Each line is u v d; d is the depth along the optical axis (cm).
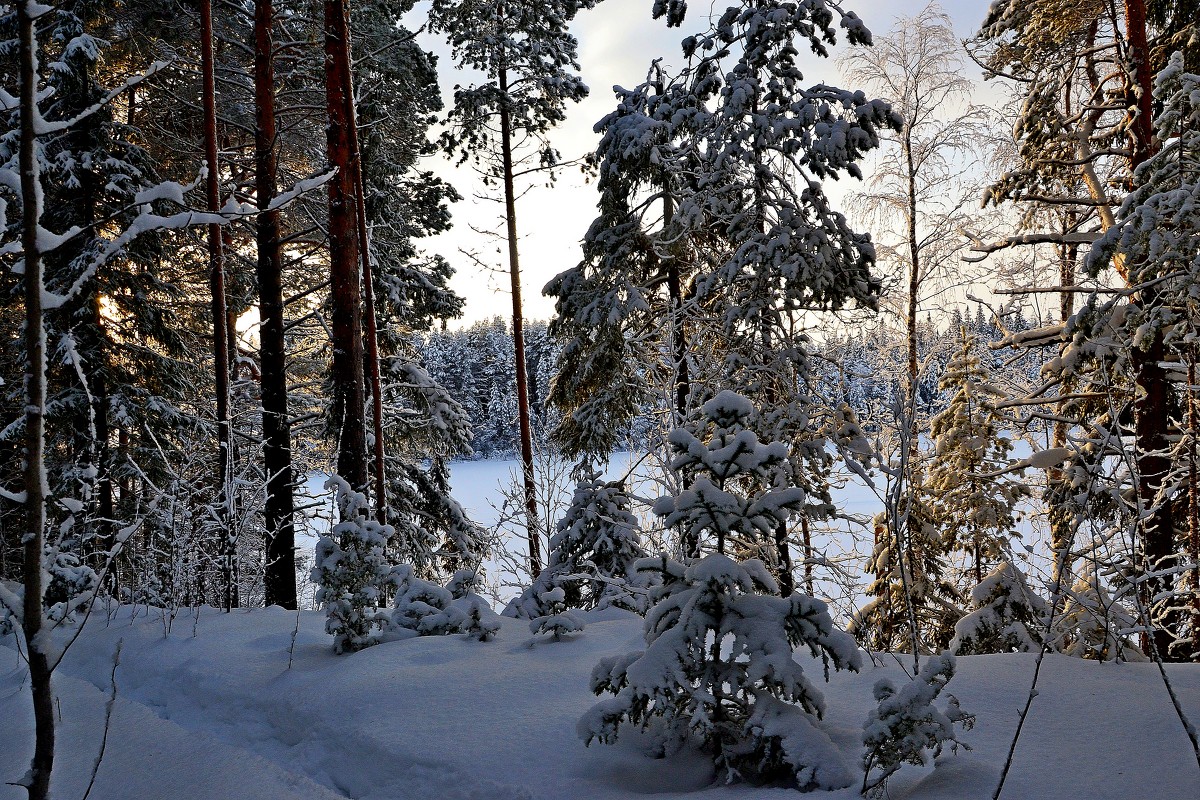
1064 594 472
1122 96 1087
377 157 1409
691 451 387
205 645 664
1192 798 287
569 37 1603
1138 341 760
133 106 1412
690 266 1222
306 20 1224
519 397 1612
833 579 1080
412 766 388
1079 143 1115
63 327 1241
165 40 1278
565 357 1240
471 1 1538
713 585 372
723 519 379
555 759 374
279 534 1039
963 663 486
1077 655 568
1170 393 948
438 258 1625
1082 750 337
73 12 1169
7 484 1223
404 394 1547
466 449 1631
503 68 1590
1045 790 300
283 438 1073
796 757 330
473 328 5328
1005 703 404
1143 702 392
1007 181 1124
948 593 1056
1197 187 679
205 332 1669
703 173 1085
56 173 1212
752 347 1049
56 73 1165
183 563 859
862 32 1005
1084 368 925
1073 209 1288
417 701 460
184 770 424
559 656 541
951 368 1092
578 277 1227
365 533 612
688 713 390
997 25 1225
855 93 1001
